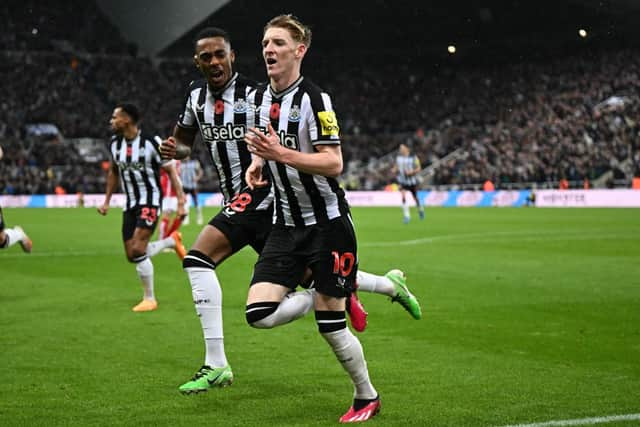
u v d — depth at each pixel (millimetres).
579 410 4531
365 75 53375
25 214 31078
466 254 13859
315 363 5855
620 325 7215
